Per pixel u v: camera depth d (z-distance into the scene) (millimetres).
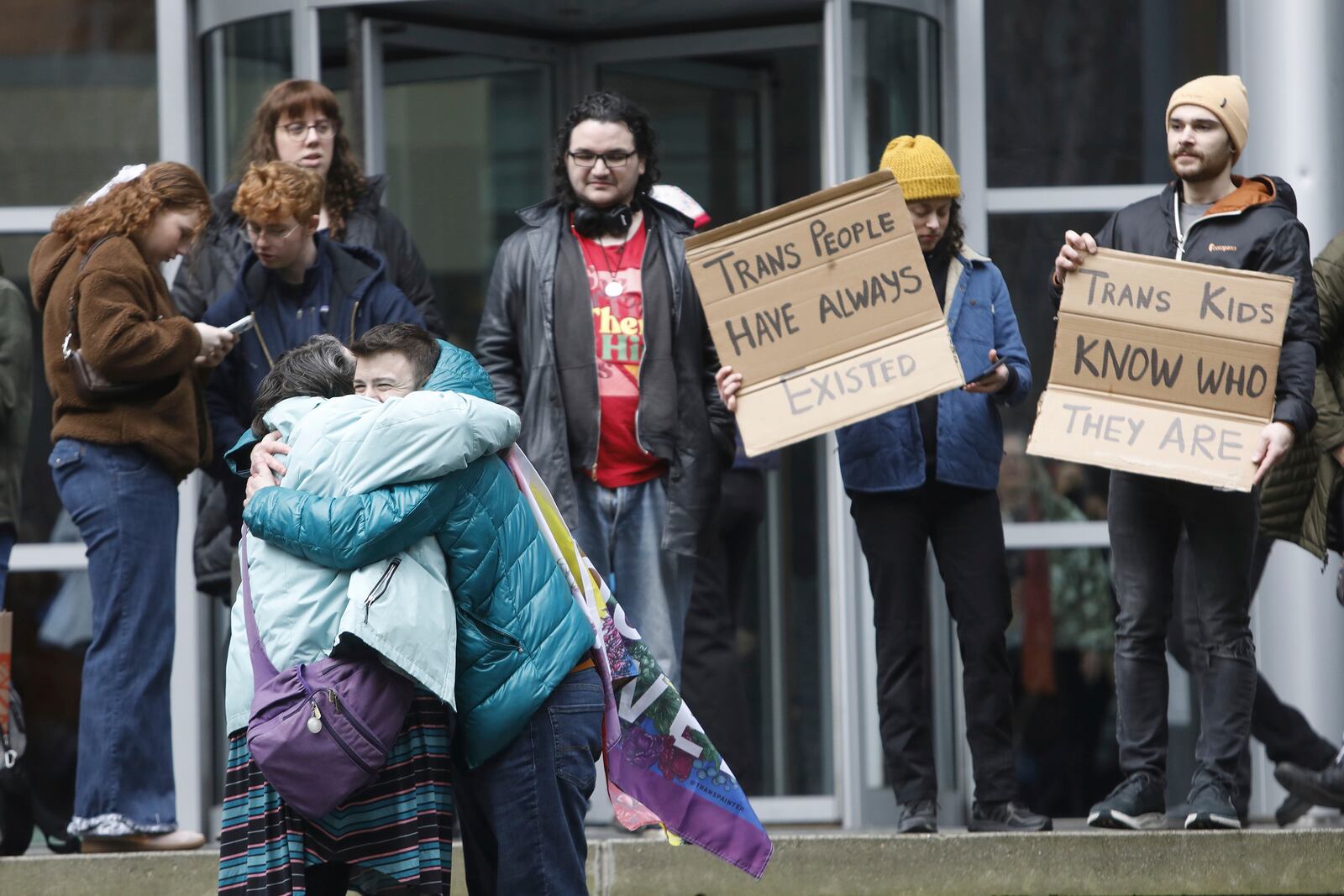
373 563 12398
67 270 16500
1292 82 20969
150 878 16016
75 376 16234
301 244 16906
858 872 16406
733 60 21531
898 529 17141
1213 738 16766
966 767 20391
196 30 21609
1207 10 21188
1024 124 21188
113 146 21875
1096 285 16453
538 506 13555
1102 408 16406
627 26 21891
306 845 12602
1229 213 16531
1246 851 16234
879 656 17297
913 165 16781
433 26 21234
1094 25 21188
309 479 12508
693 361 17062
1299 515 17297
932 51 21078
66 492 16531
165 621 16656
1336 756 18922
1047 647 20859
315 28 20750
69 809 20719
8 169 21938
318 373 13227
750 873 14062
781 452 21062
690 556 16922
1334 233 20875
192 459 16734
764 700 21016
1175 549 17062
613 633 13977
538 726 13039
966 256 17359
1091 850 16266
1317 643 20438
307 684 12266
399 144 21828
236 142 21344
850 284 16359
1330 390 17219
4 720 17375
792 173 21359
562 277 17031
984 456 17125
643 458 16984
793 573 21000
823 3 20875
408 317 17344
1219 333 16234
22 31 21953
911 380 16234
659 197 17875
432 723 12758
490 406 12852
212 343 16281
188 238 16688
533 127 22094
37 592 21172
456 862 16406
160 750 16641
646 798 14055
